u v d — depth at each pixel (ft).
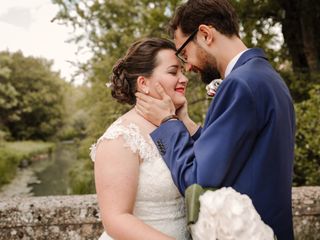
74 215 7.10
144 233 3.97
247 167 3.95
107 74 24.47
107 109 24.13
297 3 20.57
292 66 22.35
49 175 57.88
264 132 3.94
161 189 4.45
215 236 3.67
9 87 108.99
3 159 62.54
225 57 4.40
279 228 4.04
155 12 19.31
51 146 112.98
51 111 137.28
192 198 3.82
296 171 15.64
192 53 4.56
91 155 4.88
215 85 4.68
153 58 4.71
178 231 4.62
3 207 7.03
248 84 3.89
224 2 4.44
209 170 3.78
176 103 4.80
